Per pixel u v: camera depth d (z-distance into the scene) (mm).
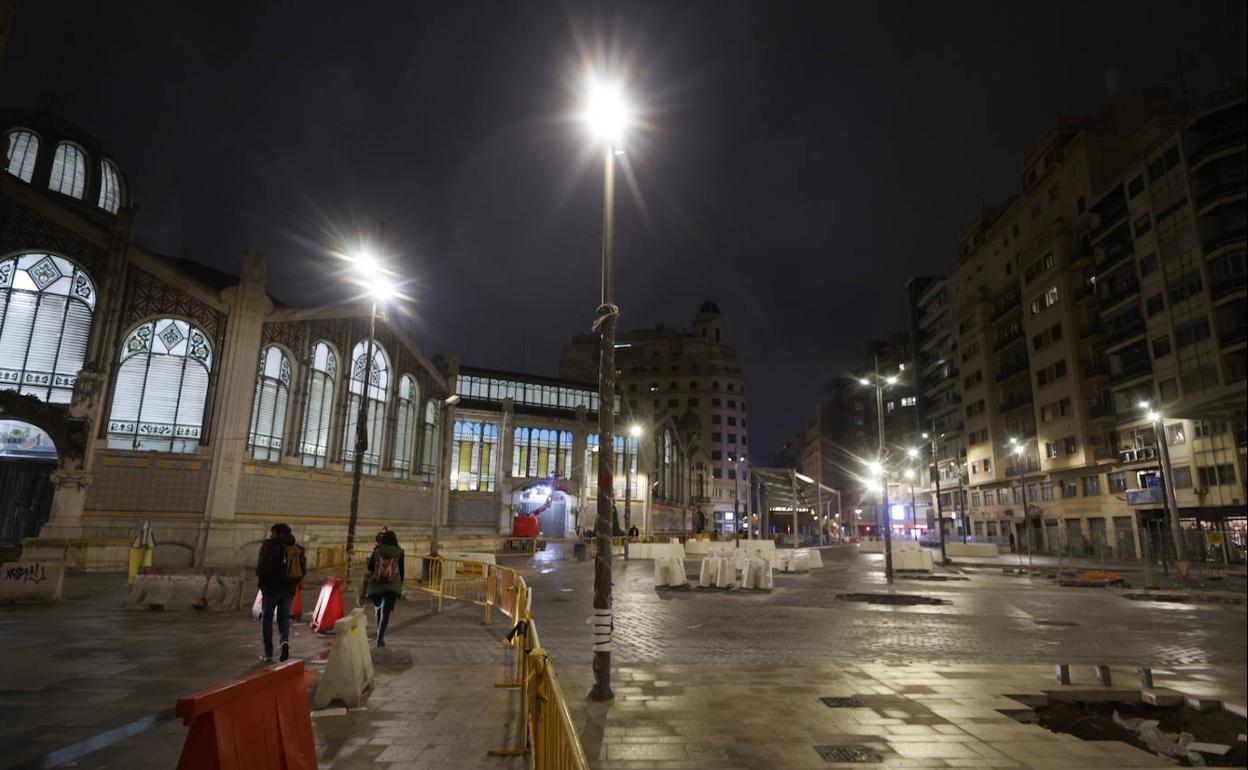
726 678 8914
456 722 6672
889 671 9391
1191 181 41594
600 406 8664
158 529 27625
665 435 83875
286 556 9461
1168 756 6027
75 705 7109
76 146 34438
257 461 31359
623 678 8922
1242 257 38781
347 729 6445
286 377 34156
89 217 31984
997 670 9492
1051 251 57250
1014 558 48594
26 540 23750
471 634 12328
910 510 96312
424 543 35812
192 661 9352
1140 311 46406
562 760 3199
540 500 59875
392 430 43500
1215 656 11047
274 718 3996
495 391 63812
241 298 31250
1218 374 39594
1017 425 64688
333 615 12242
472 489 57719
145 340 28797
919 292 97688
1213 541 27000
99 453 26906
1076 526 54531
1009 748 6109
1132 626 14609
